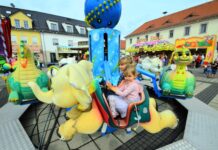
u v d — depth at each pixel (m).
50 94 1.18
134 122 1.40
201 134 1.51
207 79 6.00
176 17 18.14
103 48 2.96
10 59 3.10
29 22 16.17
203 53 13.34
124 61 1.60
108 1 2.74
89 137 1.78
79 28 21.09
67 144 1.65
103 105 1.25
